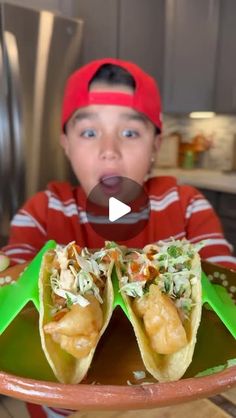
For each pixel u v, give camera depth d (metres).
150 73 1.33
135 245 0.41
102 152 0.38
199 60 1.31
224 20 1.25
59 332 0.22
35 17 0.90
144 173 0.40
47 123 0.97
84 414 0.25
